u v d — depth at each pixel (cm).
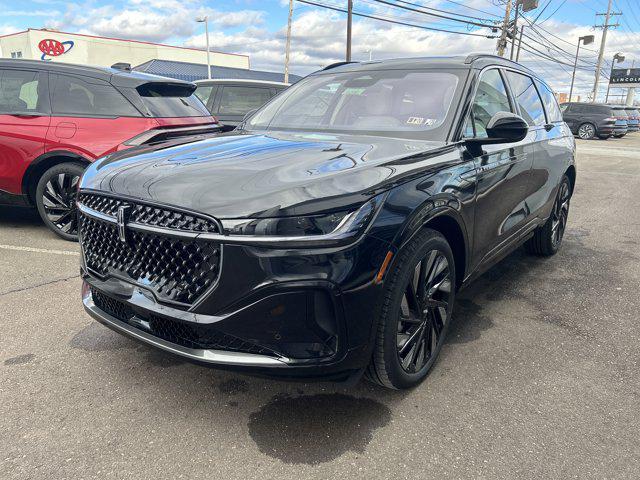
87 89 499
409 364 252
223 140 293
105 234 237
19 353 294
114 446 218
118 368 280
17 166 495
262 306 196
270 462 210
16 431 226
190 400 252
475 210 288
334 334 204
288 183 207
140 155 266
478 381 273
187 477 201
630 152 1838
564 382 273
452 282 281
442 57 348
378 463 210
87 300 264
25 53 4347
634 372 285
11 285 396
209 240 196
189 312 205
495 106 343
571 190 527
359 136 298
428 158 257
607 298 396
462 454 216
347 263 199
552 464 210
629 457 215
